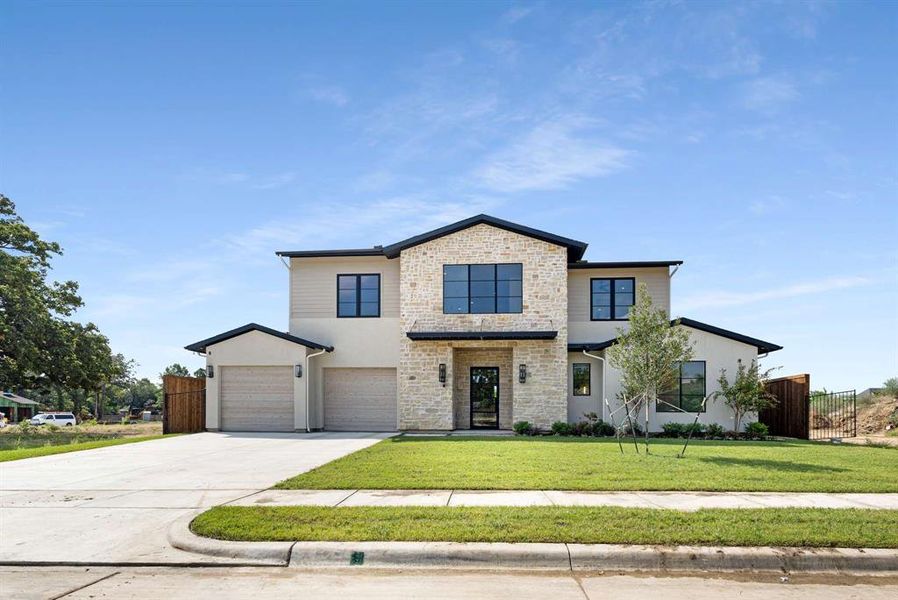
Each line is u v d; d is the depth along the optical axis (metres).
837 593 5.98
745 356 21.81
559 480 10.64
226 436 21.67
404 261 23.84
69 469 13.29
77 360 35.03
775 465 12.64
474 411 24.08
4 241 36.19
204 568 6.79
